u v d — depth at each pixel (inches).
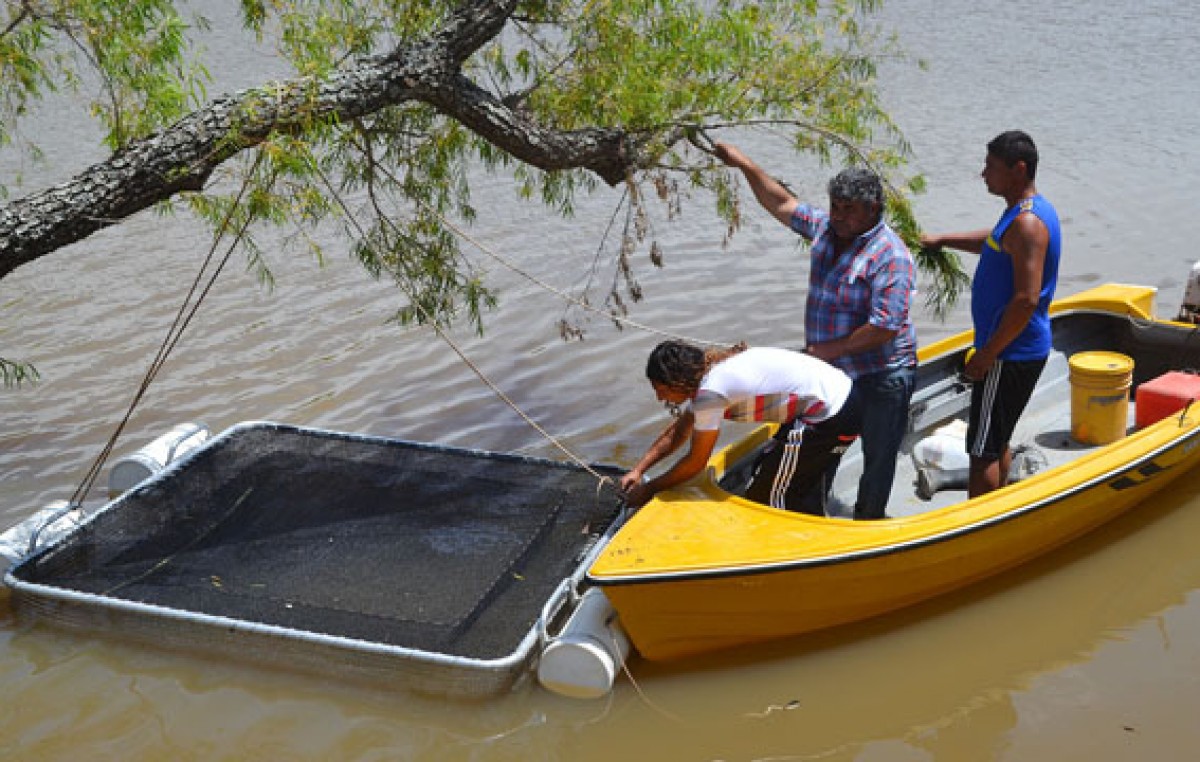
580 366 327.9
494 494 227.8
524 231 430.3
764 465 203.3
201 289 377.4
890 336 192.9
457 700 182.9
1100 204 451.2
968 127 549.0
